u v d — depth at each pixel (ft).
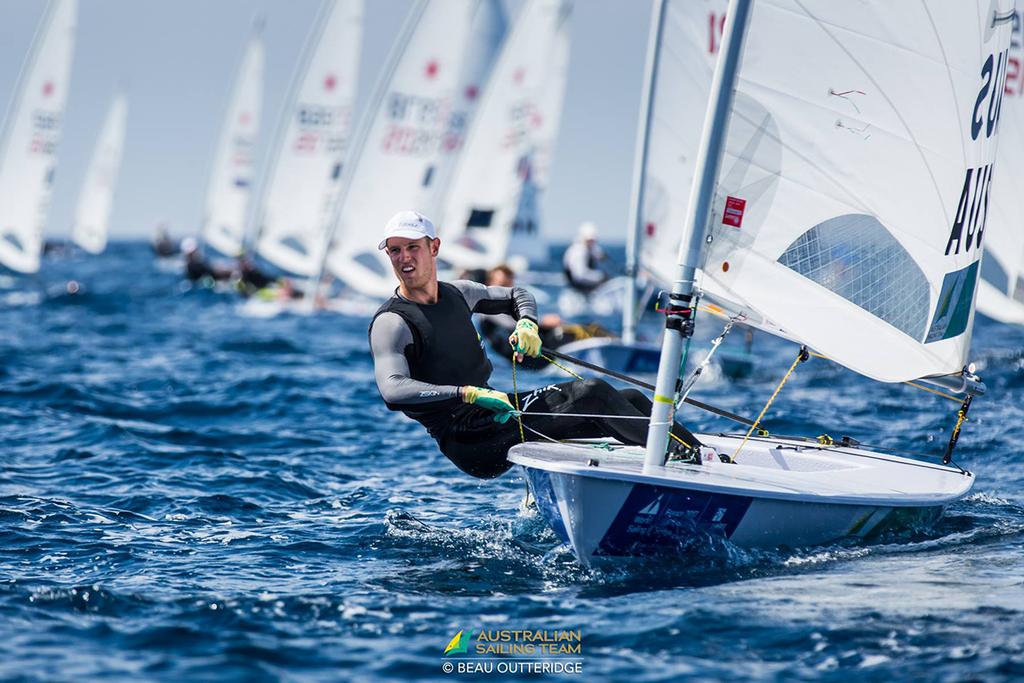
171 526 67.72
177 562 59.11
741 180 62.49
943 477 65.31
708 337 185.06
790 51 61.72
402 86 257.96
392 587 54.44
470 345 61.31
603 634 47.11
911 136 62.39
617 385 137.39
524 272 325.62
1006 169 129.59
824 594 51.57
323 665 43.70
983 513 68.59
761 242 62.85
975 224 64.90
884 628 46.73
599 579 55.47
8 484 78.48
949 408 112.68
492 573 56.95
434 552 61.52
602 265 261.03
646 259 143.43
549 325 149.48
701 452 63.98
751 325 63.46
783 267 62.95
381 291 259.80
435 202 272.72
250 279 297.94
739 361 140.26
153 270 507.71
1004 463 85.35
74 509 71.00
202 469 85.30
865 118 62.28
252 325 233.14
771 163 62.44
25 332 211.00
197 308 278.46
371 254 260.21
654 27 135.85
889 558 58.08
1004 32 63.52
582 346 143.84
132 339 197.88
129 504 73.20
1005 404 114.01
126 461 87.86
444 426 61.87
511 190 256.93
